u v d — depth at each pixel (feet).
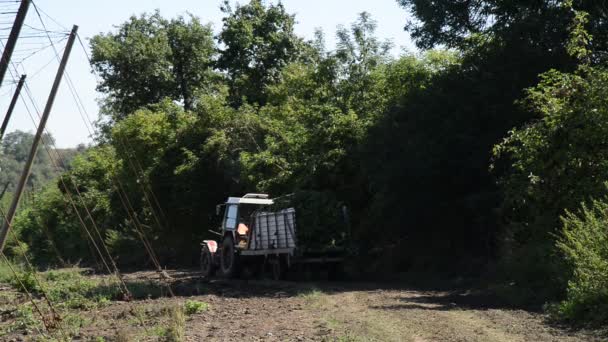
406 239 89.66
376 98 112.98
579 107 54.34
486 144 73.41
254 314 48.16
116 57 189.78
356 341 34.58
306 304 53.11
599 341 33.19
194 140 139.54
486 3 91.45
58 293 66.74
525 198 57.06
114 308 55.62
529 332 36.76
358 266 86.99
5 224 46.24
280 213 78.28
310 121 104.22
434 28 101.09
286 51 186.19
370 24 123.34
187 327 42.60
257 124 133.69
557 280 48.65
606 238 40.22
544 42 73.56
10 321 52.21
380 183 82.69
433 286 67.72
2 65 43.78
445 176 78.07
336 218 79.20
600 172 53.26
